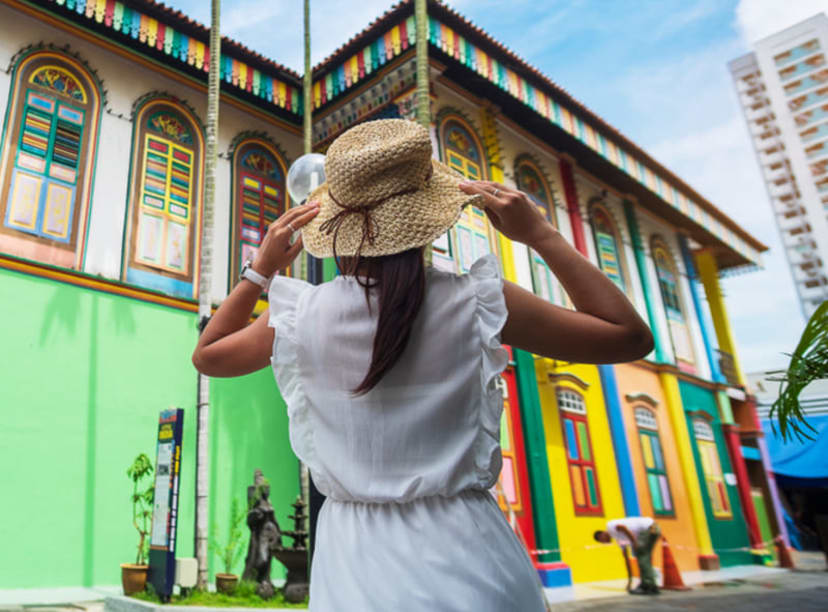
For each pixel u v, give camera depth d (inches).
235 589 270.1
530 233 39.9
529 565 37.5
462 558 34.0
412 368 37.2
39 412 305.0
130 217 368.2
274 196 451.5
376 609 33.1
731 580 472.7
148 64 400.8
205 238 342.0
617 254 613.0
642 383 573.9
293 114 470.0
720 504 611.2
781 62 3378.4
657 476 536.7
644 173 628.1
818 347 63.2
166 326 365.4
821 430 721.6
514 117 526.9
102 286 343.6
